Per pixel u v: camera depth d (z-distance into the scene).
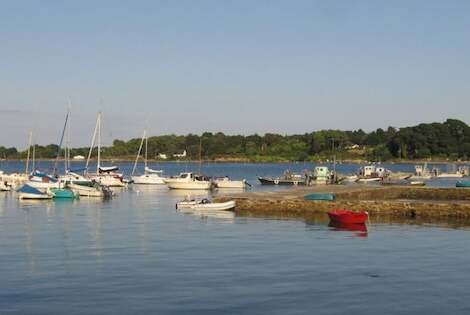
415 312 23.34
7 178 103.50
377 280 28.42
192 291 26.05
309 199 63.66
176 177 108.50
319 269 30.75
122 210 62.38
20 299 24.72
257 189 100.88
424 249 37.44
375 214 59.44
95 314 22.78
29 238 41.22
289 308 23.66
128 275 28.97
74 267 30.88
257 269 30.58
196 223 50.94
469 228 48.50
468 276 29.39
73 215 56.94
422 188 78.88
